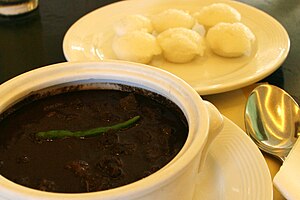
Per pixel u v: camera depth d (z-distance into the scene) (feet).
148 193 1.06
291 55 2.01
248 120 1.63
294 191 1.32
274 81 1.86
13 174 1.23
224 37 1.93
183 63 1.94
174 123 1.34
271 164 1.53
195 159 1.17
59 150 1.28
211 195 1.32
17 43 2.13
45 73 1.39
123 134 1.32
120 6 2.26
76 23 2.10
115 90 1.43
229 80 1.77
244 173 1.33
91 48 2.00
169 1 2.32
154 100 1.40
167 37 1.97
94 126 1.34
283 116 1.64
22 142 1.30
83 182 1.20
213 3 2.31
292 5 2.40
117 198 1.02
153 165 1.24
